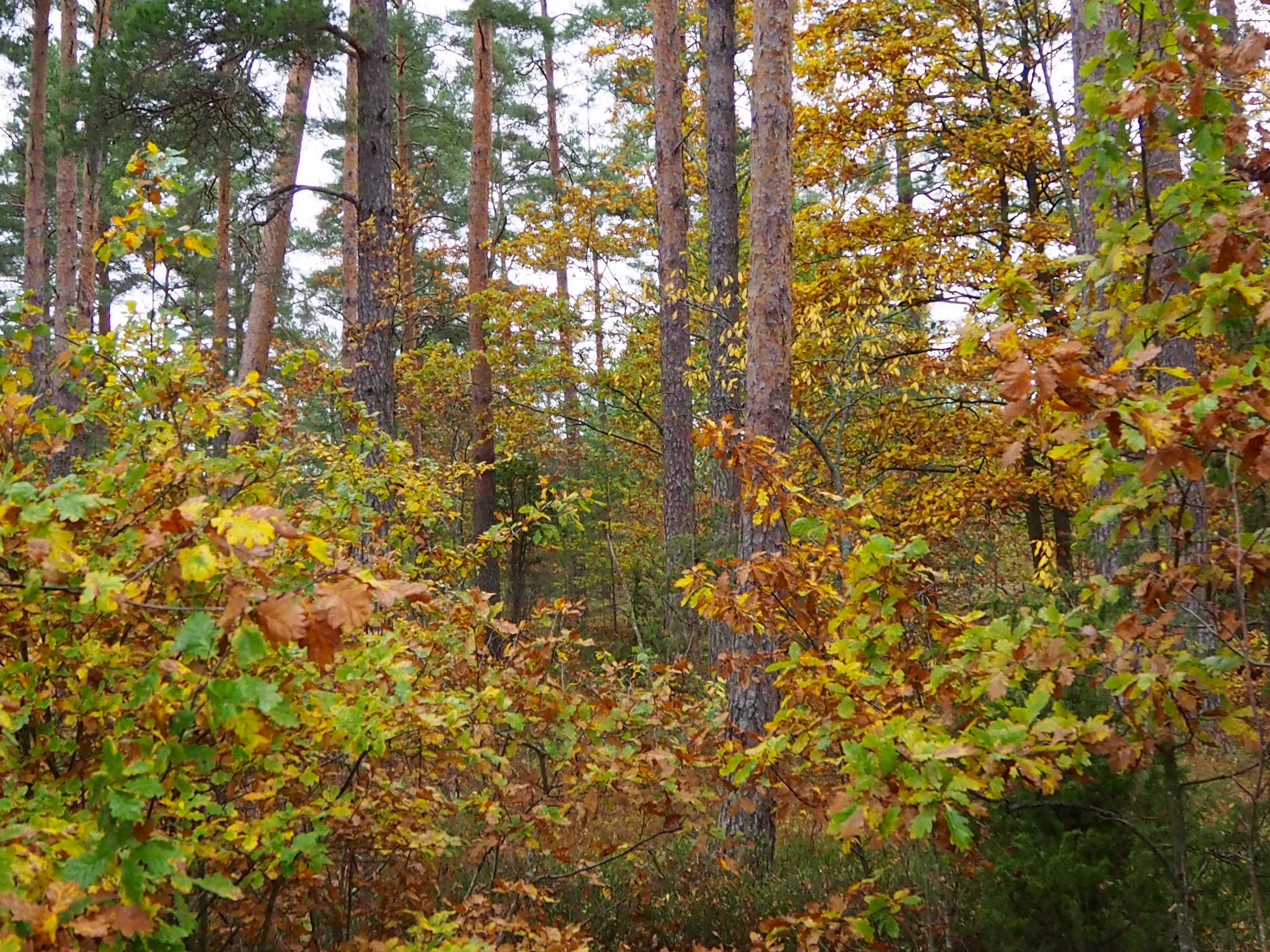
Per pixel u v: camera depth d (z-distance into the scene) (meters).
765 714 5.22
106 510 2.52
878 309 8.05
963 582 5.83
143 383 3.34
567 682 4.14
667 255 11.29
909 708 3.05
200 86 9.55
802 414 8.27
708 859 4.83
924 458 10.99
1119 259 2.75
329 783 3.37
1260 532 2.63
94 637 2.43
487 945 2.81
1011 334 2.49
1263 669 2.77
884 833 2.31
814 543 3.52
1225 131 2.62
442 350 16.27
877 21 11.44
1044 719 3.00
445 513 6.26
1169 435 2.21
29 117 15.14
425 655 3.60
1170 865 3.16
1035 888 3.20
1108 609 3.17
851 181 12.20
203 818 2.40
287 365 5.18
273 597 1.84
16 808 2.09
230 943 3.14
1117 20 6.61
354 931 3.62
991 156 11.07
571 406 15.75
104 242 3.51
